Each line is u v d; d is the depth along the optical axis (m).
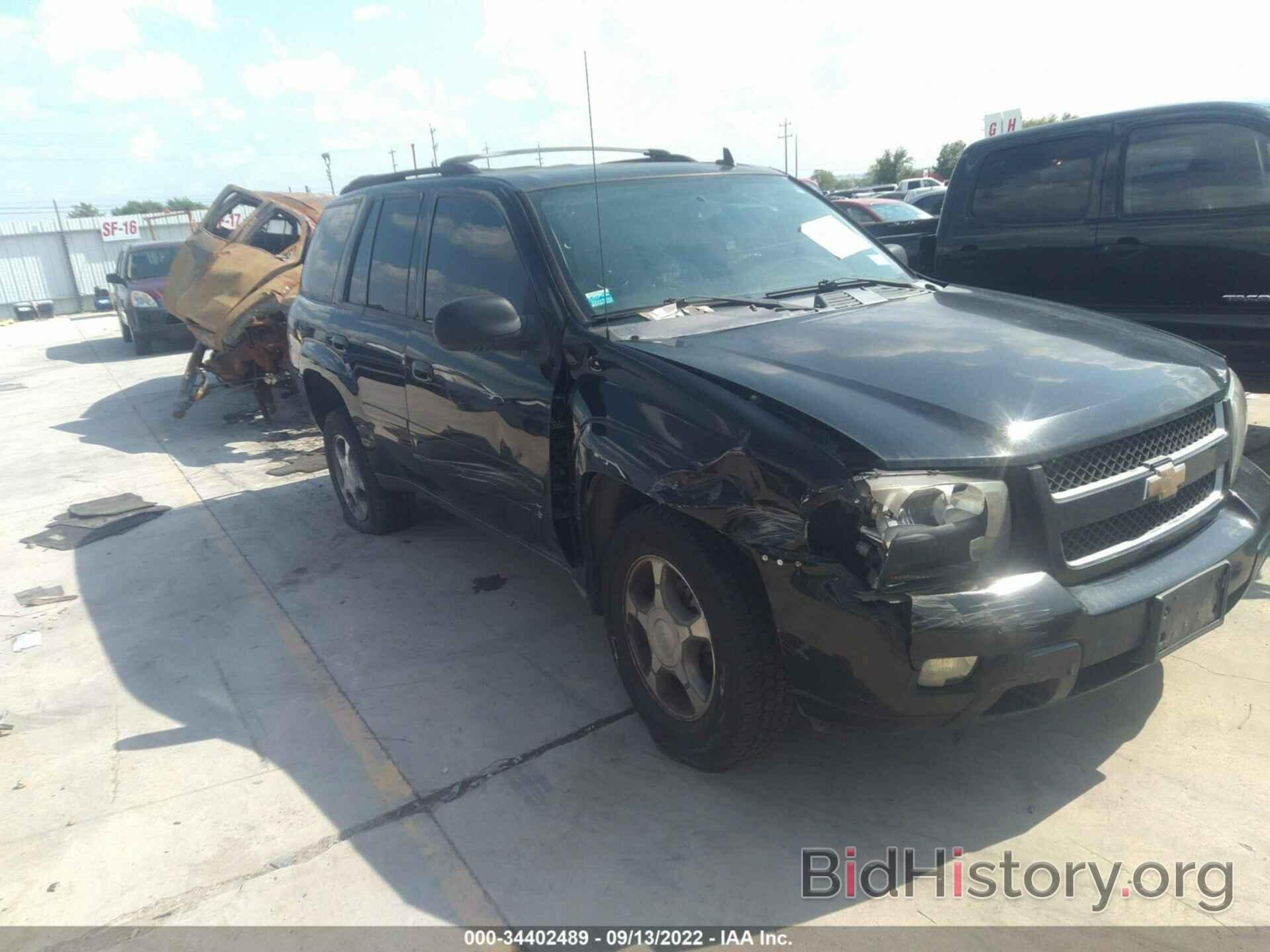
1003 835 2.72
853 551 2.38
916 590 2.35
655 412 2.91
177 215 33.59
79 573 5.50
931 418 2.50
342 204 5.48
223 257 9.05
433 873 2.73
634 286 3.53
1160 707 3.24
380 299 4.73
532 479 3.56
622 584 3.13
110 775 3.37
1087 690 2.54
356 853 2.84
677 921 2.49
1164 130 5.09
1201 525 2.85
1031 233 5.71
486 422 3.77
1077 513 2.49
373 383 4.71
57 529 6.38
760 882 2.61
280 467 7.61
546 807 2.98
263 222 9.47
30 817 3.16
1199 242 4.99
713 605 2.72
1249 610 3.87
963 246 6.10
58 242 32.09
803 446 2.47
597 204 3.39
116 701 3.92
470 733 3.44
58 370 15.01
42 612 4.94
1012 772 2.98
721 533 2.66
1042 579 2.43
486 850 2.81
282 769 3.31
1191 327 5.10
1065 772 2.96
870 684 2.40
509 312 3.30
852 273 3.98
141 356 15.68
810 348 3.01
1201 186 4.97
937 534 2.34
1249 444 5.66
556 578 4.80
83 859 2.91
